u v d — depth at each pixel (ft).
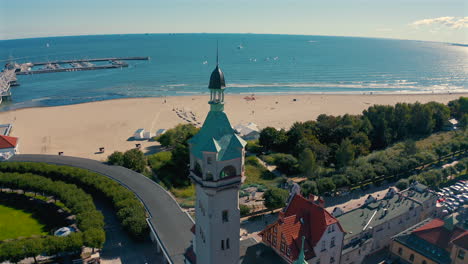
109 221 306.35
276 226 218.18
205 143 144.66
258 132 563.07
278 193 319.27
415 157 418.51
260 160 472.44
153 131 602.03
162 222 275.39
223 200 150.92
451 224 232.32
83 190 348.18
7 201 341.62
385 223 265.54
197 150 147.64
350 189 371.15
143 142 548.72
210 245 155.02
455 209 334.03
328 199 351.25
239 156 146.51
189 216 287.07
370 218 267.59
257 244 233.14
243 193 364.79
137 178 364.58
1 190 360.69
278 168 441.27
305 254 209.46
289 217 217.36
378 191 370.12
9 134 573.74
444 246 226.58
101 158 480.23
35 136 569.64
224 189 146.82
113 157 412.57
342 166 423.64
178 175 416.05
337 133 500.33
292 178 412.77
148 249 269.23
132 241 278.87
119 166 400.06
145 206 302.66
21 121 653.71
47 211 324.19
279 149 498.69
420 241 239.09
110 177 366.84
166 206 303.27
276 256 218.59
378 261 256.73
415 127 579.48
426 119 569.23
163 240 248.93
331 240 220.84
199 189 157.89
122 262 253.44
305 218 223.92
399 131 556.10
